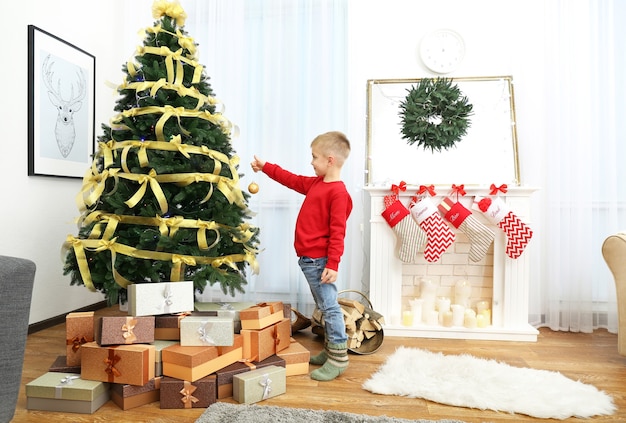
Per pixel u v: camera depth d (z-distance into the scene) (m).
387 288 2.46
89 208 1.89
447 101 2.69
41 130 2.38
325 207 1.84
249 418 1.38
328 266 1.78
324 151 1.85
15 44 2.23
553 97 2.64
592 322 2.57
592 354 2.15
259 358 1.70
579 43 2.62
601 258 2.66
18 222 2.27
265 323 1.78
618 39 2.66
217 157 1.92
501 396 1.58
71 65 2.61
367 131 2.76
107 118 2.99
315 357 1.99
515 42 2.74
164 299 1.67
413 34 2.86
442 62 2.81
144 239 1.72
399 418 1.44
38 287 2.40
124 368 1.48
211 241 1.89
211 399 1.51
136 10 2.96
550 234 2.65
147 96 1.85
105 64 2.96
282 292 2.90
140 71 1.94
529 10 2.71
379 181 2.67
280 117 2.87
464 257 2.55
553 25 2.64
